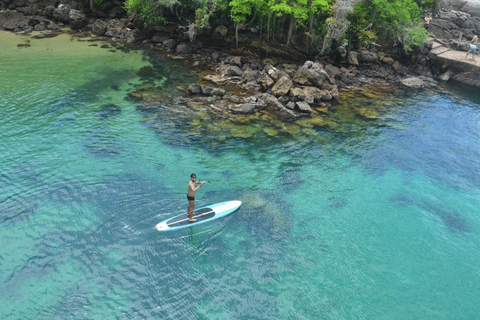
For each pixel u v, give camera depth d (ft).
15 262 43.16
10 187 55.93
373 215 58.13
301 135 80.79
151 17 125.29
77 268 43.14
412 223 57.11
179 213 53.57
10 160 62.28
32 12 141.08
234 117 84.79
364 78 120.47
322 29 119.24
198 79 104.27
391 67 130.31
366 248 51.19
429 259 50.19
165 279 43.09
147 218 52.03
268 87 100.27
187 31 127.65
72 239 47.26
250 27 125.18
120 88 94.27
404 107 102.32
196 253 47.29
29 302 38.50
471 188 67.46
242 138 76.89
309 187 63.62
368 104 101.50
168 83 100.07
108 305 39.11
